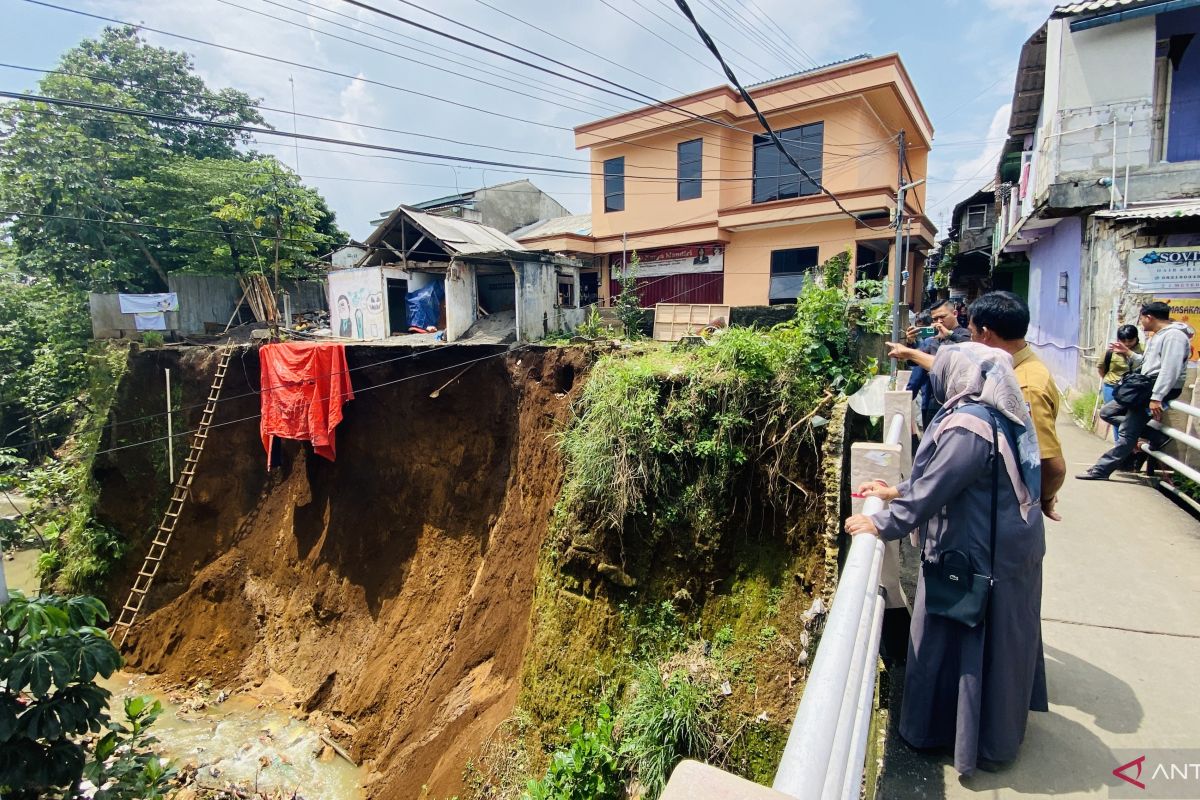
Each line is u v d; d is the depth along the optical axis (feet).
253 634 41.93
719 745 20.83
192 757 32.63
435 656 33.40
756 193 59.16
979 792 8.22
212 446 46.52
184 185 63.00
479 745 26.99
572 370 33.01
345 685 35.86
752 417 25.05
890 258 54.03
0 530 35.42
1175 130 34.86
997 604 8.21
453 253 46.09
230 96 73.82
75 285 60.59
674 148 61.62
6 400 59.00
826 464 22.57
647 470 25.39
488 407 36.58
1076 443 29.07
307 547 41.83
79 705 16.26
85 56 64.08
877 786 8.48
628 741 21.33
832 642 5.53
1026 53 42.37
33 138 56.39
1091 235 35.19
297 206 64.69
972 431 8.06
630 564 25.41
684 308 45.34
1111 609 13.21
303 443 42.91
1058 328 43.06
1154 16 33.06
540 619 27.12
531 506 32.50
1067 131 35.22
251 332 59.57
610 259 68.18
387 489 39.75
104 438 48.49
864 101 52.70
